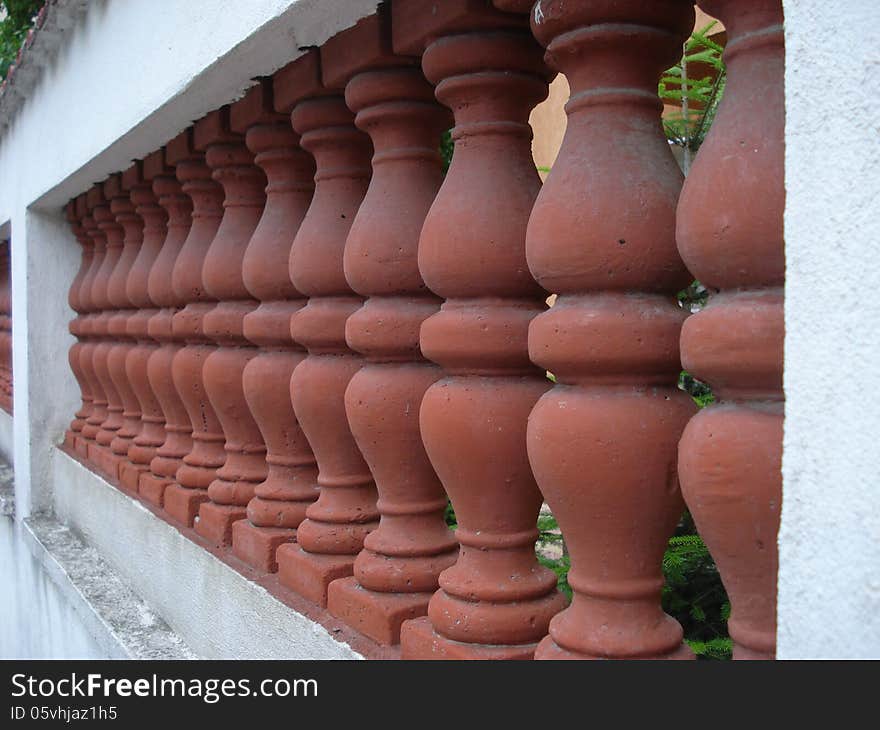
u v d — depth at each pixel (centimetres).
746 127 122
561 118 544
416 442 204
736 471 120
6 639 597
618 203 143
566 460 144
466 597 179
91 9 365
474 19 174
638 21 146
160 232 384
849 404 94
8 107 518
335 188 237
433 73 185
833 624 96
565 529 152
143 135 327
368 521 236
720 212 122
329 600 222
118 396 448
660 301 145
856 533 94
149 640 308
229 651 266
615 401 143
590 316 143
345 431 232
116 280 412
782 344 118
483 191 175
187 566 301
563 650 154
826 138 96
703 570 260
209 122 293
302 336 232
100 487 412
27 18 682
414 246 204
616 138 147
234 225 294
